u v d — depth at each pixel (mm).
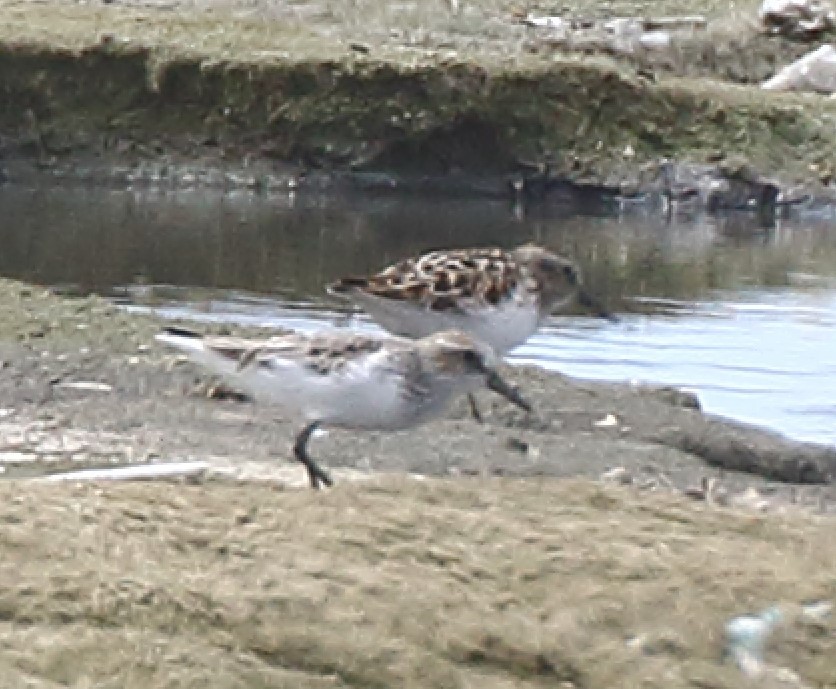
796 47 33219
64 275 21719
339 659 8828
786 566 9719
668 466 13953
